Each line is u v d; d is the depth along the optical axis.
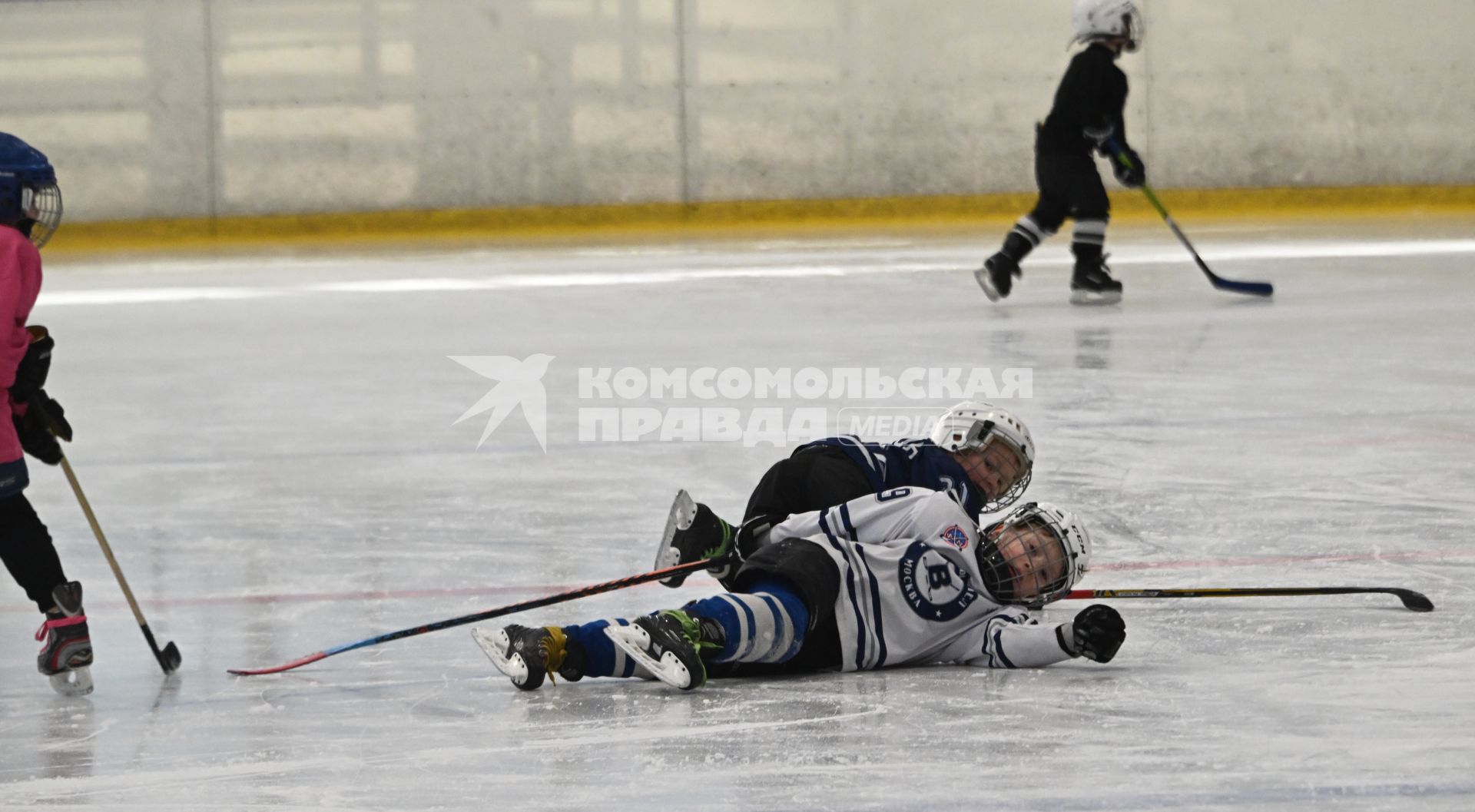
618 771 8.09
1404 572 12.16
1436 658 9.85
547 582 12.68
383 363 25.95
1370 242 43.16
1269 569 12.33
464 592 12.48
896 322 29.06
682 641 9.02
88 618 12.03
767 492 10.32
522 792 7.84
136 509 15.97
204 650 11.12
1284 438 17.70
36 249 10.62
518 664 9.51
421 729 9.02
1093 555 12.91
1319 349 24.53
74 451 19.28
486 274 40.22
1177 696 9.17
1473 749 8.08
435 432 19.84
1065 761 8.03
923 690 9.45
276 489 16.69
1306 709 8.83
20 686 10.43
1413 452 16.78
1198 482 15.55
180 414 21.83
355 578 12.99
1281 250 41.56
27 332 10.44
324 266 43.94
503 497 15.91
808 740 8.52
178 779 8.29
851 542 9.94
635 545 13.82
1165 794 7.50
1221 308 30.03
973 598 10.03
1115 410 19.64
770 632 9.38
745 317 30.50
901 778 7.84
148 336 30.38
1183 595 10.51
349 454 18.55
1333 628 10.66
